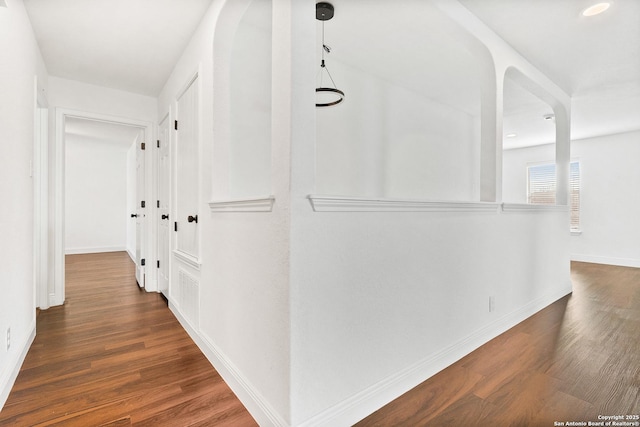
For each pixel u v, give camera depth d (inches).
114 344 92.3
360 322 60.2
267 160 98.7
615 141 224.8
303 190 51.6
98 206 276.8
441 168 170.7
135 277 178.7
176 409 62.9
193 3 84.0
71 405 63.8
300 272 51.4
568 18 92.1
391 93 143.4
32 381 72.5
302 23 52.4
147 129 148.8
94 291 149.7
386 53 116.6
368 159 132.9
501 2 85.3
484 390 68.5
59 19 89.8
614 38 103.0
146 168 150.9
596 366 78.5
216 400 66.1
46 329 103.1
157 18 90.4
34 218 94.7
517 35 101.0
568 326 105.0
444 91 153.7
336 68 121.6
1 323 64.8
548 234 129.0
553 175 253.6
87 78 128.6
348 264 57.9
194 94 98.7
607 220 228.8
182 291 107.8
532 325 105.8
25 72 83.9
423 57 119.8
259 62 97.0
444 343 78.4
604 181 229.9
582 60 117.8
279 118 53.3
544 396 66.2
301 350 51.7
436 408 62.6
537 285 121.1
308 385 52.7
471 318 87.0
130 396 67.1
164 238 136.3
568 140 148.5
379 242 63.2
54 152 127.5
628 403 63.8
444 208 77.7
